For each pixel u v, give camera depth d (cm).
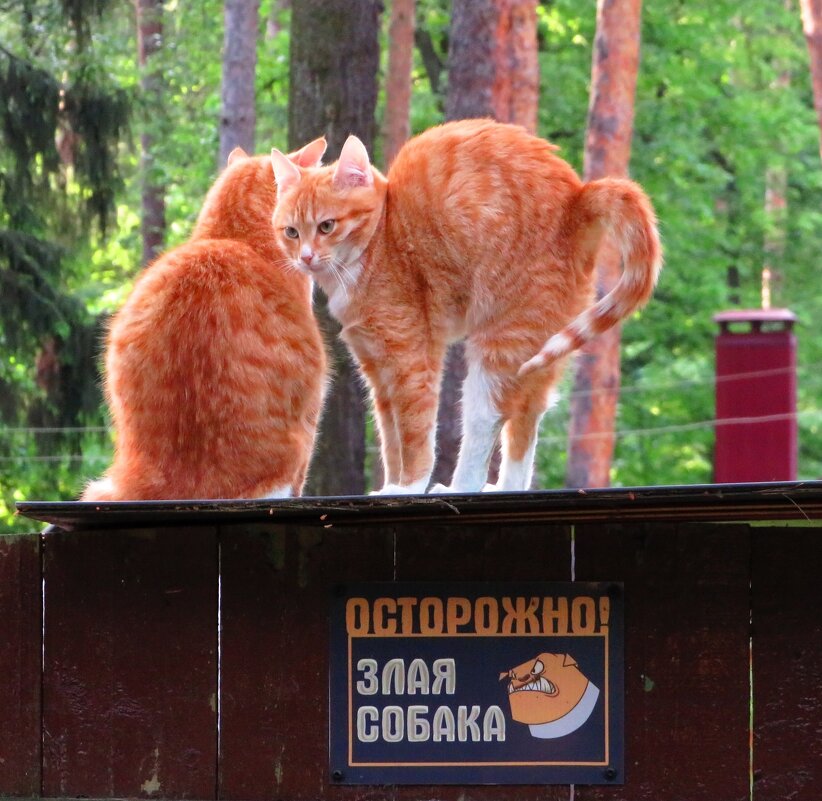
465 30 1471
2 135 1855
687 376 2286
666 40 2270
